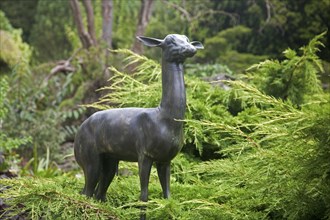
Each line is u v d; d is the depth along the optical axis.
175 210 2.77
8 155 5.62
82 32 10.68
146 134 2.71
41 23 17.11
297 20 9.98
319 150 2.61
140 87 4.30
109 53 10.06
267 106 4.55
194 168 3.69
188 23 11.64
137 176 3.74
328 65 7.95
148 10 10.91
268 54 10.33
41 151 7.85
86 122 2.95
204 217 2.85
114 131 2.81
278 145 2.97
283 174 2.72
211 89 4.67
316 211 2.88
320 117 2.61
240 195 3.13
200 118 4.15
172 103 2.69
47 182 3.07
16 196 2.79
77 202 2.74
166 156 2.73
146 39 2.79
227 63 10.02
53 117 8.36
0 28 14.10
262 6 10.57
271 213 3.13
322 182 2.69
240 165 3.14
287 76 4.68
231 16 10.89
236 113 4.63
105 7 11.26
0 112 5.62
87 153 2.92
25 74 9.00
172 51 2.70
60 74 10.84
